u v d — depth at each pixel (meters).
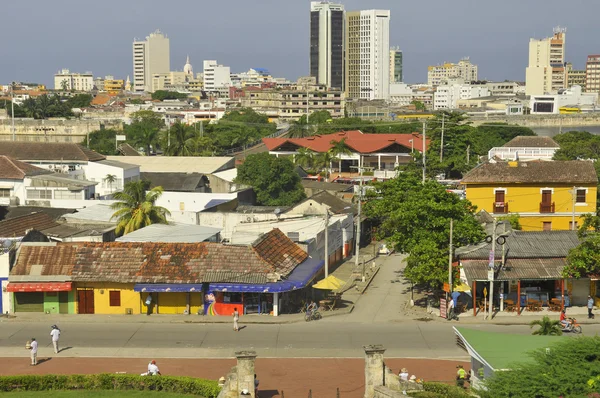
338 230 118.06
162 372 67.94
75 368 69.12
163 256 87.19
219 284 84.12
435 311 88.06
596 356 50.62
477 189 119.75
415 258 88.62
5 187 136.38
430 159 182.00
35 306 86.44
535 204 119.88
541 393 46.91
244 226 111.19
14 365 69.81
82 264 86.25
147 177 166.75
